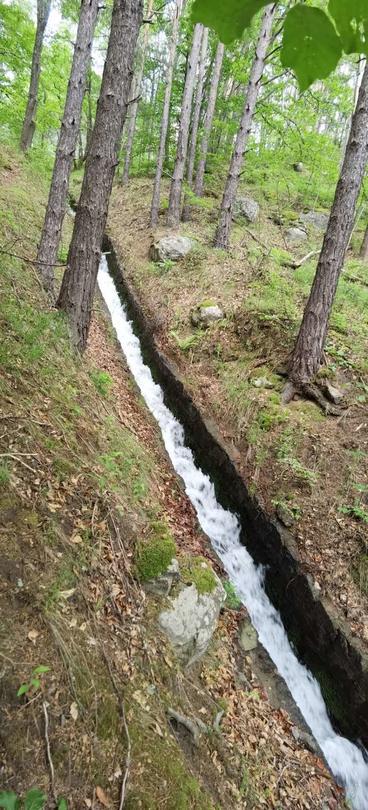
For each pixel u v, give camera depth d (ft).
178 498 17.87
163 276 33.14
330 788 10.58
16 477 10.12
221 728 9.95
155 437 20.94
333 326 23.21
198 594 11.70
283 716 11.80
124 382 23.88
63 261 28.66
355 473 16.57
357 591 13.83
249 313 24.97
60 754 6.72
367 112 17.65
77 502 10.99
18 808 5.81
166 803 7.27
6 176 39.60
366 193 36.60
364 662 12.08
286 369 21.58
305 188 47.42
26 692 6.93
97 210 16.89
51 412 13.15
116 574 10.38
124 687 8.41
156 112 62.49
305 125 40.01
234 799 8.72
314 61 2.72
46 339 16.22
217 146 59.88
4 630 7.49
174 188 41.68
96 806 6.58
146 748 7.76
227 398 21.61
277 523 16.03
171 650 10.20
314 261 32.86
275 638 14.74
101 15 56.95
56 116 62.64
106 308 32.60
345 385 20.03
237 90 57.93
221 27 2.58
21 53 46.80
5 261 19.65
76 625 8.53
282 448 17.93
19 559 8.63
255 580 16.49
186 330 27.22
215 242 34.45
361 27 2.50
